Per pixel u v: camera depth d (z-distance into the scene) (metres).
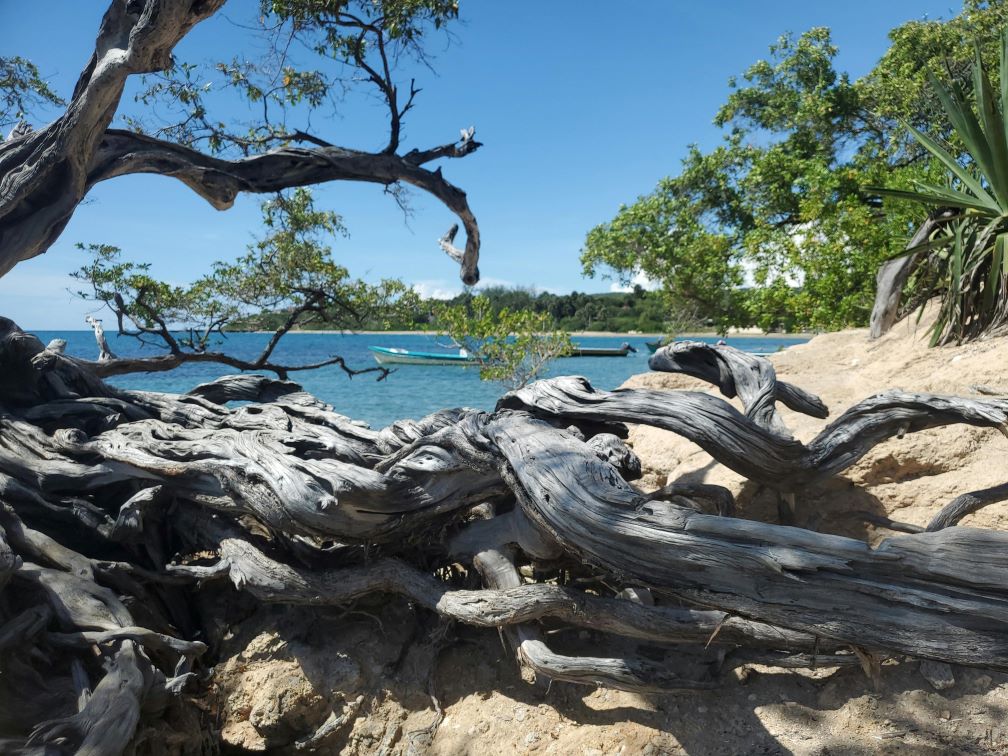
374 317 12.88
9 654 4.96
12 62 10.70
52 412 7.18
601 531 4.55
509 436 5.34
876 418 4.96
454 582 6.24
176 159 8.52
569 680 4.78
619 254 23.42
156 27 6.55
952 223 8.29
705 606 4.33
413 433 6.31
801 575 3.97
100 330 10.68
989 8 23.55
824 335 10.03
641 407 5.59
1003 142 7.31
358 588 5.67
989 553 3.65
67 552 5.83
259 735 5.54
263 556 5.90
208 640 6.21
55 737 4.34
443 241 11.27
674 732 4.55
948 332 7.71
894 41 24.86
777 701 4.60
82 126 7.07
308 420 7.18
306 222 12.15
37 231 7.41
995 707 4.18
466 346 15.98
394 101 9.51
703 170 24.72
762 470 5.20
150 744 5.03
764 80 26.34
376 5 9.14
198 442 6.39
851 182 19.00
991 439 5.55
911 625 3.76
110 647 5.12
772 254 18.55
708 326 23.59
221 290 12.08
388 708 5.40
